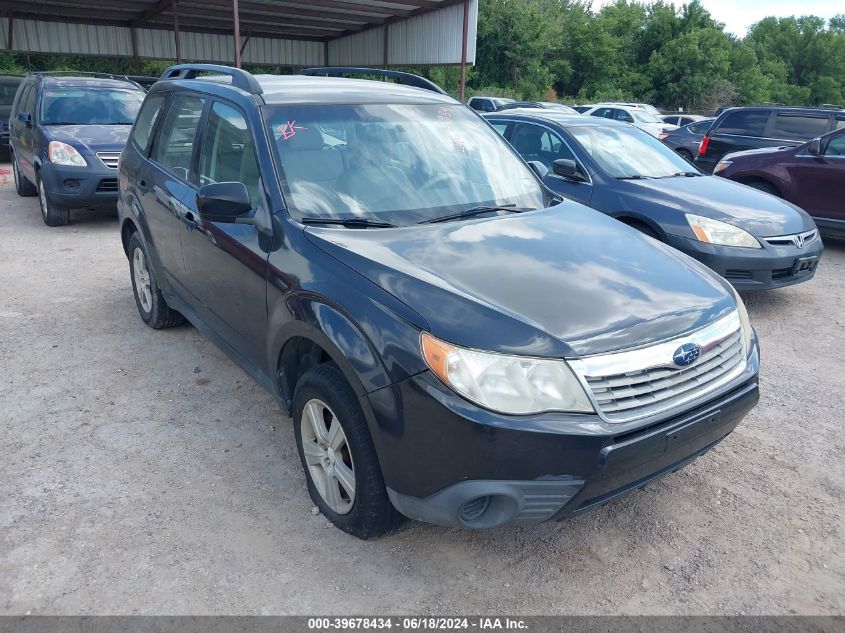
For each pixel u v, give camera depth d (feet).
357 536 9.31
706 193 20.47
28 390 13.66
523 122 24.13
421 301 8.16
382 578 8.81
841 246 30.53
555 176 22.44
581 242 10.36
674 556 9.41
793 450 12.25
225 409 13.09
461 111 13.61
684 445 8.46
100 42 77.30
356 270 8.87
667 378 8.32
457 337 7.70
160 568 8.83
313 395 9.34
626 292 8.92
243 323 11.33
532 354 7.66
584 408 7.66
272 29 82.17
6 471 10.87
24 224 29.01
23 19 72.18
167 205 13.78
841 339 17.98
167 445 11.78
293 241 9.83
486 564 9.14
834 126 35.78
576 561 9.26
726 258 18.60
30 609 8.09
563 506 7.85
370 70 15.69
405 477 8.06
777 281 19.11
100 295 19.65
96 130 28.58
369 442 8.54
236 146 11.73
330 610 8.26
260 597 8.41
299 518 9.92
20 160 32.65
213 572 8.79
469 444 7.51
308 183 10.67
